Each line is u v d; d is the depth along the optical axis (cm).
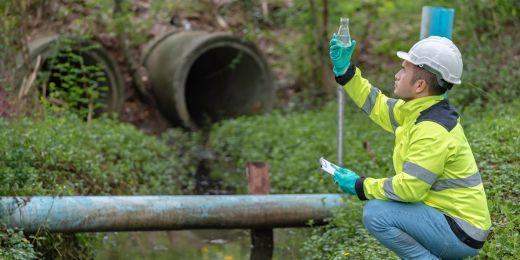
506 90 1542
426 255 749
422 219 741
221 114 2350
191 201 1138
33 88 1636
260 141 1889
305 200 1193
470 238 739
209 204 1144
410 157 731
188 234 1354
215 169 1806
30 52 1817
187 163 1852
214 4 2462
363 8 2238
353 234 1093
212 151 1994
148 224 1106
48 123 1507
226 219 1152
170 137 2119
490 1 1772
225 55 2334
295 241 1257
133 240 1305
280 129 1920
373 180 748
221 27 2423
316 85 2250
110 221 1079
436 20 1036
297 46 2292
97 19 2186
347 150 1540
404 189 725
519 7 1733
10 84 1557
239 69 2312
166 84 2145
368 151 1434
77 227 1058
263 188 1294
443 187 741
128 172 1559
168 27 2361
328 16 2212
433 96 745
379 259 932
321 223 1203
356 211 1119
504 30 1794
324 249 1114
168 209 1118
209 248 1270
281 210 1178
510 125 1261
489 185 1047
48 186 1201
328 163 772
